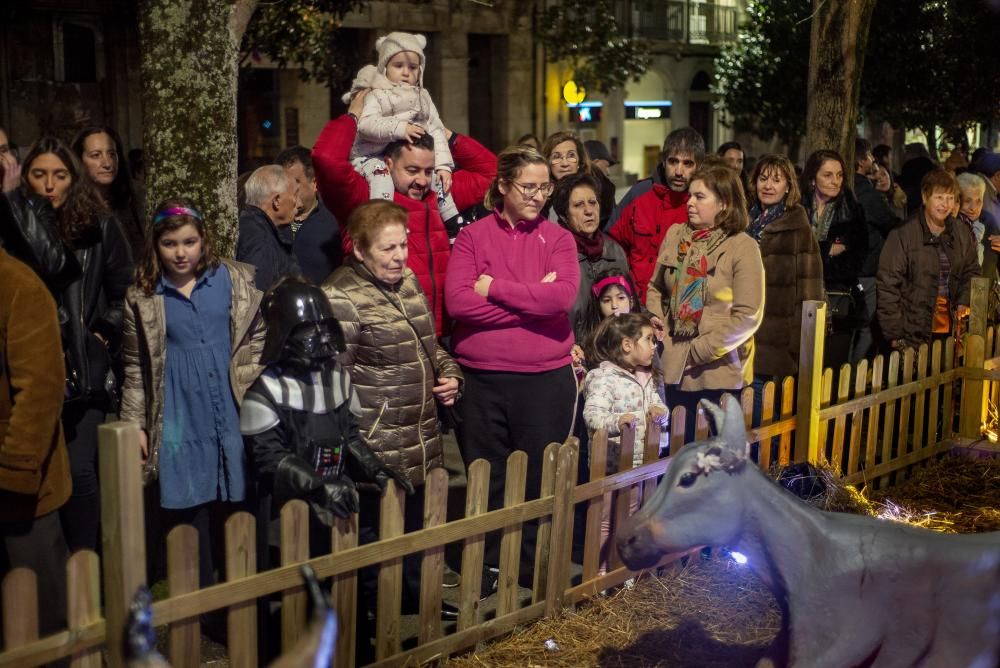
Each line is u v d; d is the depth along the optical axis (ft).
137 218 19.79
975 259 23.98
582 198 18.47
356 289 14.49
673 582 16.39
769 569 11.19
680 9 98.68
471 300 16.08
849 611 10.77
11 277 11.72
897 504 20.10
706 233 18.62
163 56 18.88
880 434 22.84
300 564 12.12
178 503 13.83
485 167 20.34
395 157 16.98
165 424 13.84
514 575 14.74
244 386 14.10
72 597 10.30
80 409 14.47
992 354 23.82
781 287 20.68
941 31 64.08
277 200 17.62
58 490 12.38
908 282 23.03
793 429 19.11
